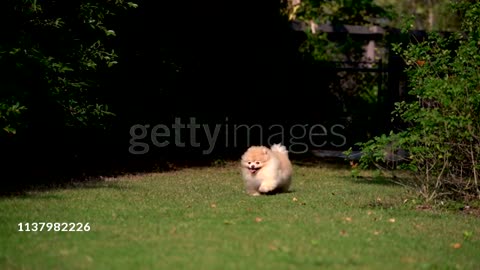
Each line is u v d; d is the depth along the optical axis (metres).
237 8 25.61
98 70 20.38
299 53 28.94
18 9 17.02
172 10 23.36
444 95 15.20
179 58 23.55
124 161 23.14
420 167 16.62
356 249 11.50
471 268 10.93
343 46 32.44
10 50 16.20
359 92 30.08
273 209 15.10
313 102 28.88
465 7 17.14
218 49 25.45
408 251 11.64
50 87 17.42
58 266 10.16
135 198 16.31
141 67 22.56
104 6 19.05
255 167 17.50
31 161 20.27
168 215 14.12
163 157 24.33
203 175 21.78
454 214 15.60
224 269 10.05
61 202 15.44
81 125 18.84
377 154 15.91
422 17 40.53
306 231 12.70
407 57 16.92
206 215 14.16
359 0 37.03
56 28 18.20
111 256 10.74
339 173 23.27
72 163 21.47
